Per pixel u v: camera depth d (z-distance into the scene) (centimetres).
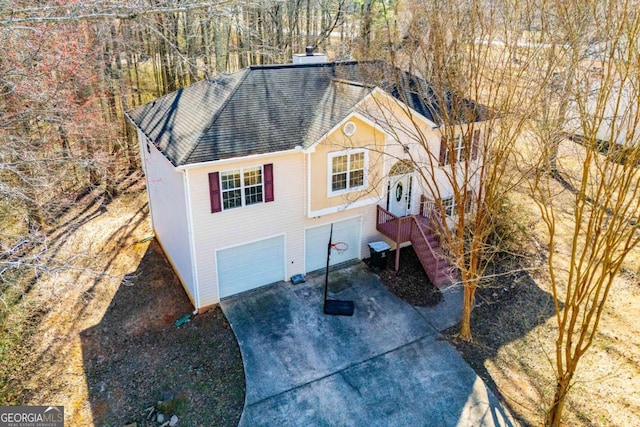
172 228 1580
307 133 1443
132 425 1077
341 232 1662
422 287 1587
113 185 2372
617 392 1162
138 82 2842
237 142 1349
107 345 1320
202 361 1262
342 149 1470
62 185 2106
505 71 1102
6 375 1214
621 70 891
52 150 1719
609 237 872
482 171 1180
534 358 1285
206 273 1429
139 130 1658
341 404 1133
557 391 1016
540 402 1148
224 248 1431
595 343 1327
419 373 1230
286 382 1193
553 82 1071
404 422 1088
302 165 1454
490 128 1141
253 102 1488
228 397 1152
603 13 970
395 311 1469
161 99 1772
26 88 1432
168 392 1165
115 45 2392
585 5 972
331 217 1598
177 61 2511
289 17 3073
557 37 1027
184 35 2575
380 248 1662
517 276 1633
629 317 1416
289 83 1603
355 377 1213
